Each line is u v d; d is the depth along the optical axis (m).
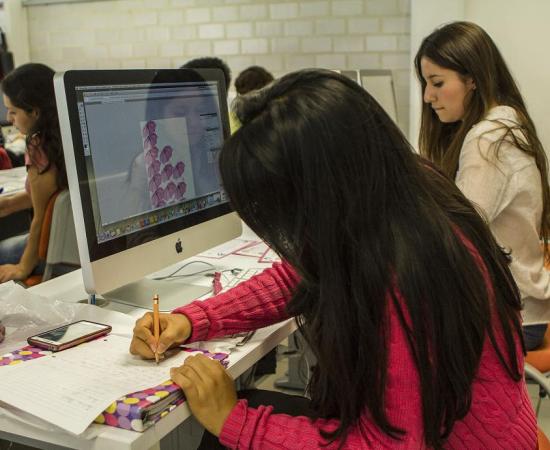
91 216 1.21
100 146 1.24
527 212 1.85
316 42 4.62
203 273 1.58
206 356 1.05
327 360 0.85
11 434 0.96
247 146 0.79
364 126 0.79
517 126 1.87
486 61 1.93
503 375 0.87
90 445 0.88
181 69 1.47
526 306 1.78
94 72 1.22
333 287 0.81
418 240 0.80
